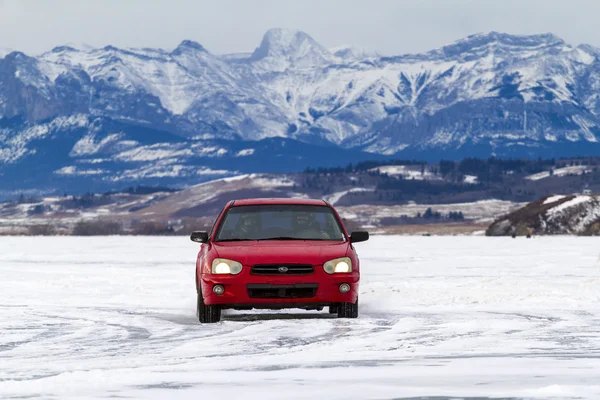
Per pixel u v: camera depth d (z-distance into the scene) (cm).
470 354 2241
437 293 4422
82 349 2505
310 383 1711
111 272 7419
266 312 3638
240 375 1839
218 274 3120
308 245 3234
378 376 1812
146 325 3183
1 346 2594
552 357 2145
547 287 4741
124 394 1587
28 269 8031
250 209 3459
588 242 17425
